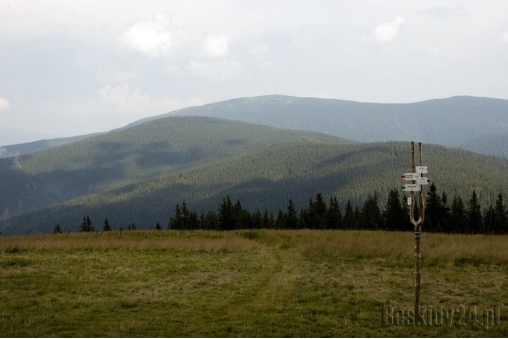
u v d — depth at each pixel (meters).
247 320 10.99
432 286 14.61
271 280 16.39
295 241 28.00
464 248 19.92
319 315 11.42
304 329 10.29
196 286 15.18
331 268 18.39
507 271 16.67
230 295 13.82
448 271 16.78
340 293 13.77
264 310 11.93
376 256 20.70
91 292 14.09
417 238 11.09
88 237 31.02
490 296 13.09
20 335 9.63
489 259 18.34
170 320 11.05
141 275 16.92
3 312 11.41
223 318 11.22
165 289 14.65
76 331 10.00
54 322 10.63
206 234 35.25
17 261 18.83
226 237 32.03
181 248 24.77
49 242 24.41
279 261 21.14
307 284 15.41
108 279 16.02
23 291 13.84
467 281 15.08
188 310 11.97
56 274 16.64
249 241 27.95
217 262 20.55
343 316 11.38
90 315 11.35
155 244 25.08
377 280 15.61
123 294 13.91
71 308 12.02
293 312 11.70
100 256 21.47
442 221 63.78
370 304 12.44
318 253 22.19
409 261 19.02
